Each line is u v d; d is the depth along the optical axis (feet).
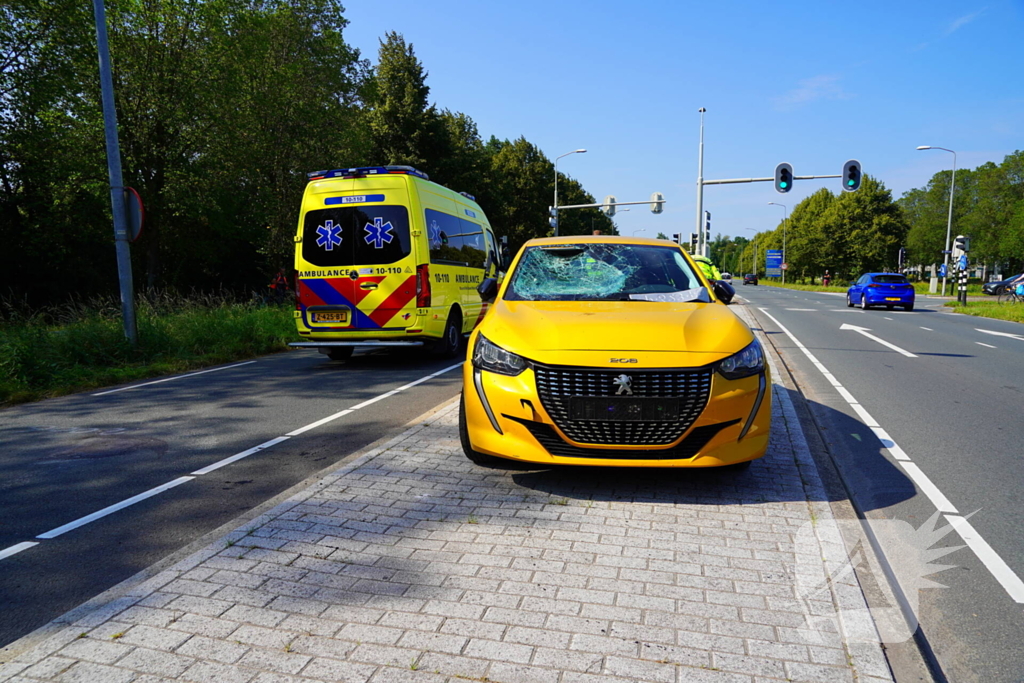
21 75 69.31
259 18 88.12
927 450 17.83
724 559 10.25
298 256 33.27
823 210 272.51
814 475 14.46
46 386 27.25
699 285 16.90
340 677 7.29
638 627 8.32
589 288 16.79
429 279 32.65
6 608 9.20
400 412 22.29
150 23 79.10
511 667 7.47
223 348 37.96
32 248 75.97
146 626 8.29
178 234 98.12
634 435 12.61
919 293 154.10
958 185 271.90
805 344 43.83
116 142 34.19
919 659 7.93
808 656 7.73
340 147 103.81
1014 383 28.63
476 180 141.08
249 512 12.01
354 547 10.57
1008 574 10.42
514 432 13.03
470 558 10.23
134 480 14.99
